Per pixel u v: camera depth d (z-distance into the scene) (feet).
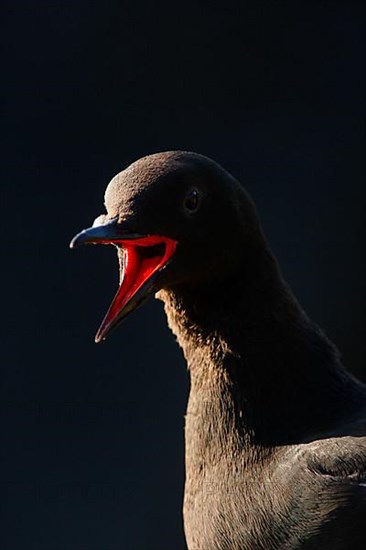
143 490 49.01
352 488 27.27
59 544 48.75
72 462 49.39
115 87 53.42
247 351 29.43
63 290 50.90
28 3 53.78
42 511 49.08
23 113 53.01
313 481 27.58
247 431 29.04
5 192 52.13
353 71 53.57
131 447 49.29
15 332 50.67
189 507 29.58
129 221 28.55
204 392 29.71
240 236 29.37
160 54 53.72
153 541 48.67
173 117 53.31
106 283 50.72
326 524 27.37
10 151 52.60
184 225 28.86
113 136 53.01
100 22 53.83
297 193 52.70
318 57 53.78
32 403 50.03
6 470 49.49
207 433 29.48
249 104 53.57
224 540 28.71
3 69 53.31
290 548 27.86
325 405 29.09
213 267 29.32
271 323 29.50
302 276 52.11
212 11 54.03
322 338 29.84
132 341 49.88
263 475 28.40
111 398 49.78
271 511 27.99
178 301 29.81
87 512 48.98
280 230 52.34
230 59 53.78
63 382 50.08
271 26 53.98
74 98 53.26
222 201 29.17
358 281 51.93
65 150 52.75
